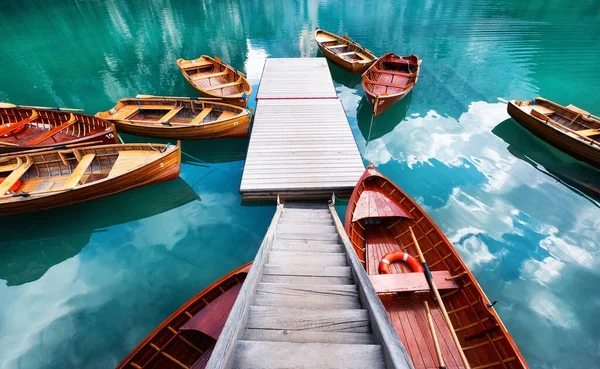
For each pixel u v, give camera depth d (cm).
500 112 1446
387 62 1767
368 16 3153
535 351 607
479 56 2070
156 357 517
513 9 3117
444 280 605
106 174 1002
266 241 519
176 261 809
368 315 292
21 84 1905
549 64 1908
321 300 345
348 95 1717
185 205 980
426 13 3155
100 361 612
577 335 629
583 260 770
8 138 1247
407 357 205
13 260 828
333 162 1032
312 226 676
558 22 2644
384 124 1392
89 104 1694
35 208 862
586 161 1048
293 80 1625
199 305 586
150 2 4031
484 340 523
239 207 968
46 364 608
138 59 2280
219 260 808
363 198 798
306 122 1255
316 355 232
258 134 1183
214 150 1236
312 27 2884
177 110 1312
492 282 730
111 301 720
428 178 1057
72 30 2928
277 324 288
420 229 738
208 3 3941
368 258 722
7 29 2969
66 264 811
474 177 1058
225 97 1326
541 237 833
